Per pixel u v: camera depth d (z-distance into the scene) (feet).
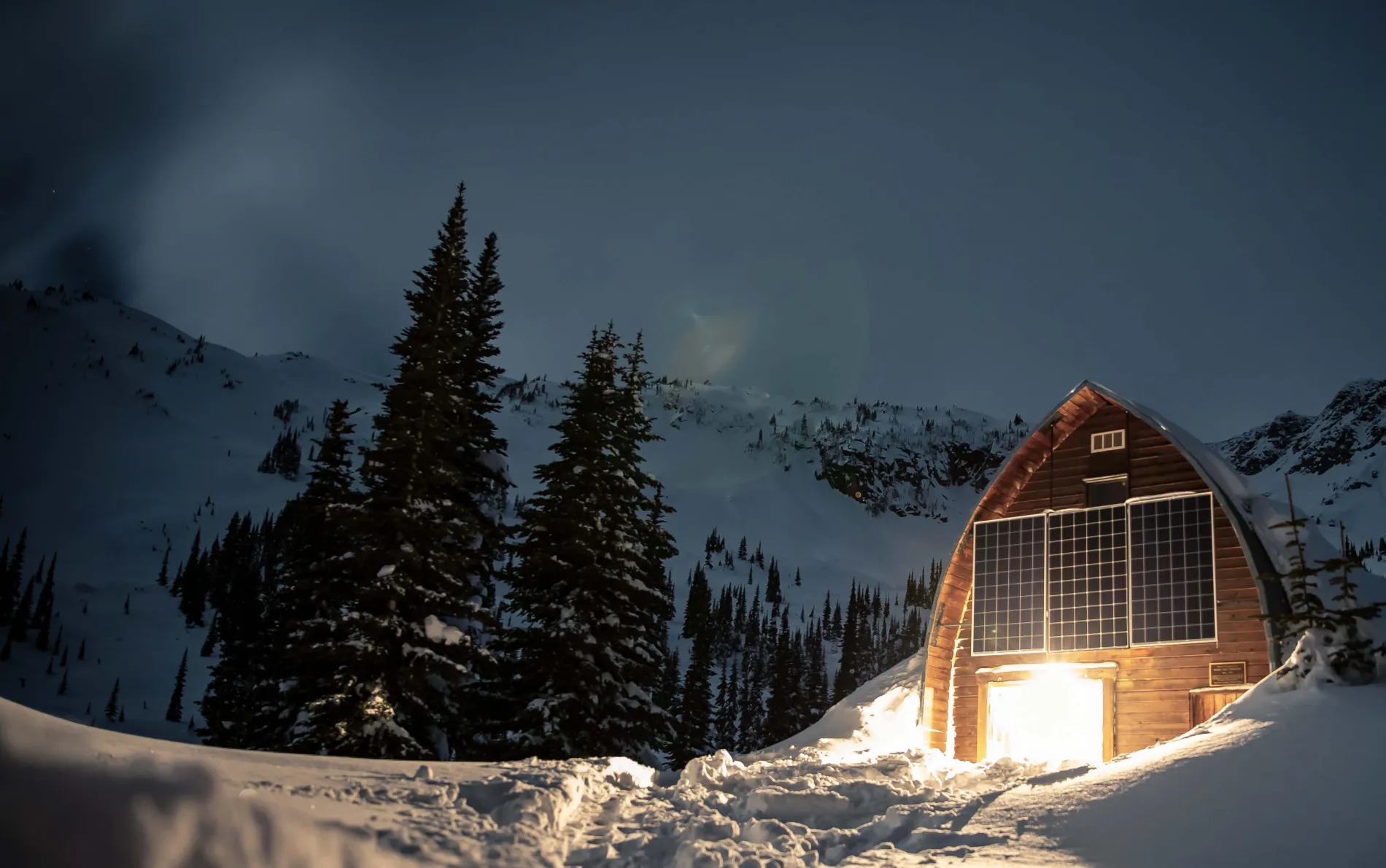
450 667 80.94
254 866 22.94
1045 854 31.30
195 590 531.50
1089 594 79.10
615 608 94.38
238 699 122.01
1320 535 72.84
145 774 22.47
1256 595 71.51
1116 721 74.64
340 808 31.27
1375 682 44.21
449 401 88.99
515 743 85.92
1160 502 77.61
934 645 84.48
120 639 490.90
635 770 45.21
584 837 34.22
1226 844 30.37
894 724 89.51
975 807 36.83
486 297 110.22
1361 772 33.40
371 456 85.30
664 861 31.89
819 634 533.14
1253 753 36.83
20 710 23.47
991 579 84.48
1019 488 86.22
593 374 102.68
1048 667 79.25
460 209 98.22
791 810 38.63
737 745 306.35
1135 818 33.22
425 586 85.71
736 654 543.39
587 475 95.66
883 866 31.12
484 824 32.58
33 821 19.85
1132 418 81.87
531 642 90.84
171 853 21.34
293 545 107.65
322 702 77.30
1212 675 71.92
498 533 97.71
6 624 481.05
